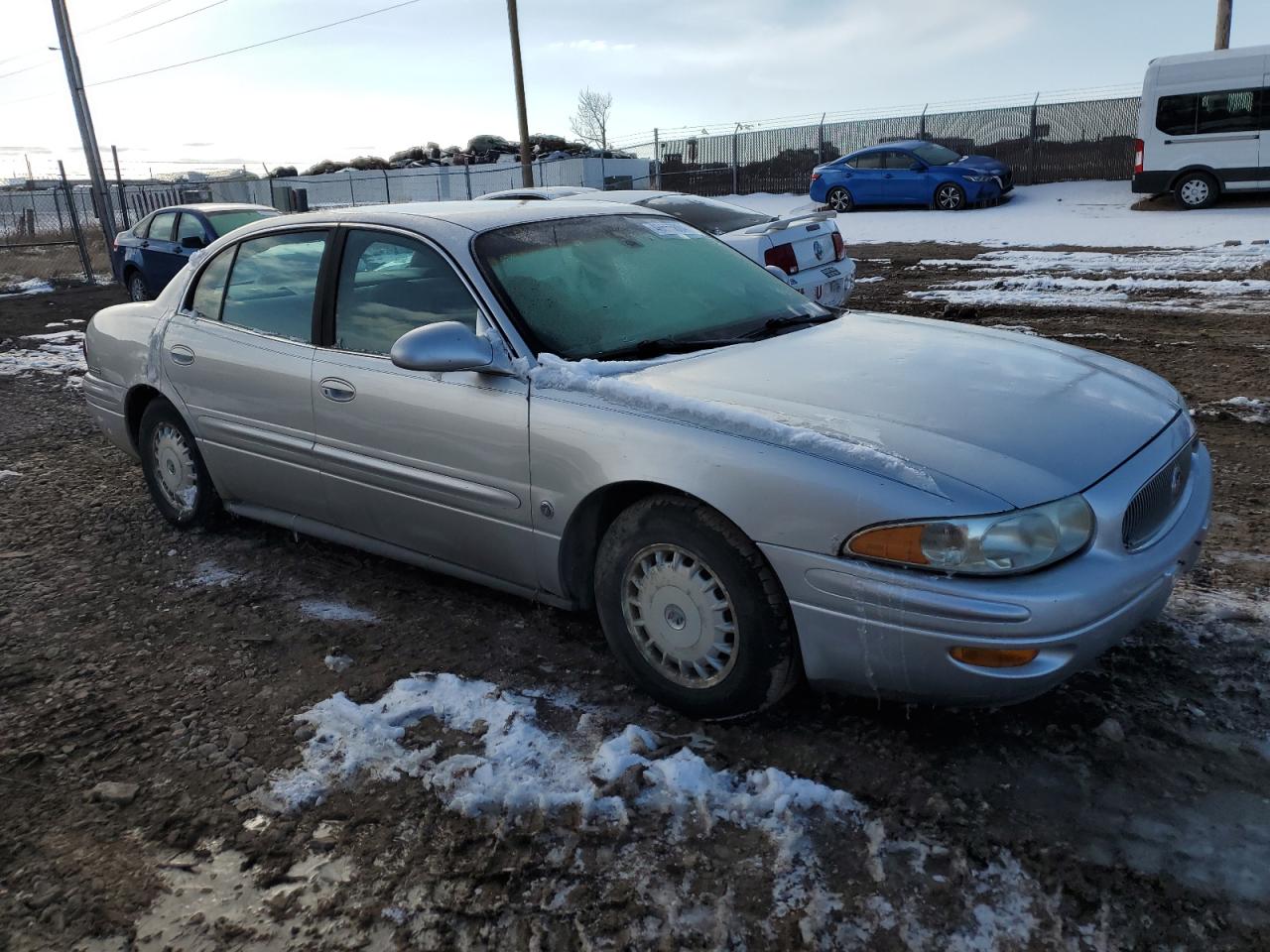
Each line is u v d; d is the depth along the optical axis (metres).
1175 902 2.25
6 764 3.03
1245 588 3.71
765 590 2.78
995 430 2.75
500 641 3.64
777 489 2.68
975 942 2.18
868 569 2.56
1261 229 15.05
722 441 2.80
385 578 4.26
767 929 2.24
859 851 2.46
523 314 3.40
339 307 3.89
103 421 5.21
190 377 4.48
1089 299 10.56
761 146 28.22
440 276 3.57
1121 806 2.58
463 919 2.32
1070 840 2.46
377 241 3.82
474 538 3.52
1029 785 2.67
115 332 5.02
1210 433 5.80
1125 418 2.96
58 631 3.93
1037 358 3.42
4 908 2.43
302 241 4.12
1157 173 18.36
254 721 3.19
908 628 2.54
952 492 2.50
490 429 3.31
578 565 3.32
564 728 3.05
